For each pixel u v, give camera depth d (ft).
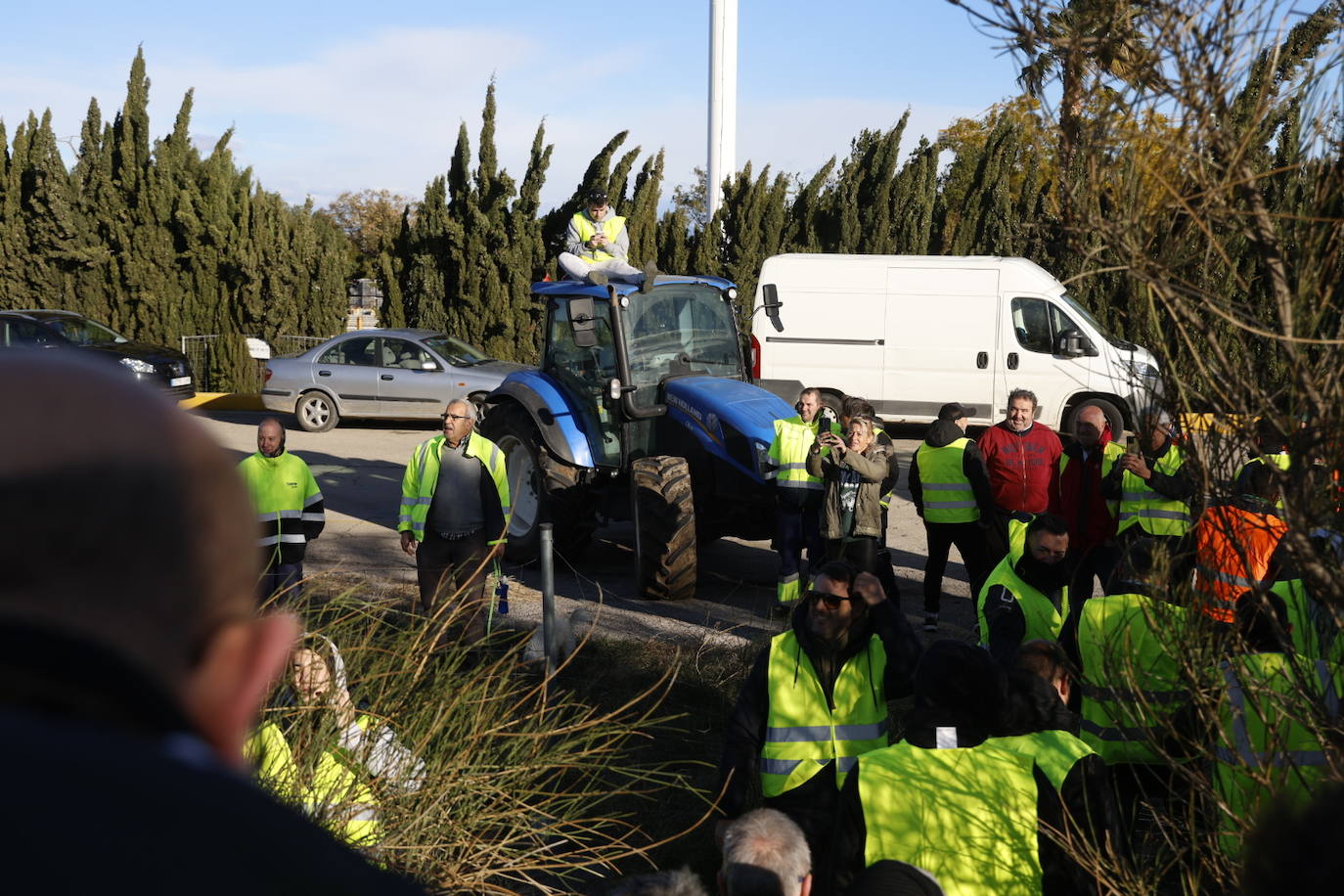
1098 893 8.70
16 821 1.31
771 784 12.21
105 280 68.28
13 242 67.36
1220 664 8.31
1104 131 7.44
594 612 25.55
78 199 67.26
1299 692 7.86
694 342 30.19
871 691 12.14
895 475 24.06
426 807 10.68
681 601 26.89
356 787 10.59
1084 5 7.32
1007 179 64.34
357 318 82.79
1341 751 7.59
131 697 1.49
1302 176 7.21
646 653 21.77
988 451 24.04
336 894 1.52
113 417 1.60
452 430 21.17
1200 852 8.79
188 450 1.67
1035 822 8.80
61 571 1.50
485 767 11.38
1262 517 7.84
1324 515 6.98
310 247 68.18
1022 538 15.40
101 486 1.53
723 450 27.09
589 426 29.63
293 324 68.13
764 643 22.40
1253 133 6.87
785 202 68.49
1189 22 6.88
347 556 30.86
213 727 1.68
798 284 50.29
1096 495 20.98
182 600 1.59
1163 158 7.23
